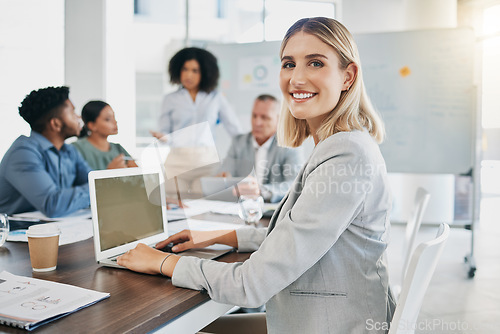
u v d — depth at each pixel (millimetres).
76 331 751
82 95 4430
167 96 3867
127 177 1288
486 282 3322
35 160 2096
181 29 7152
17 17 4254
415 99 3922
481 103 5391
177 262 1032
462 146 3830
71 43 4367
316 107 1075
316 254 957
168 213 1890
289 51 1095
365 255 1015
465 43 3779
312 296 1027
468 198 5605
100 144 2895
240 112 4375
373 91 4012
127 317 818
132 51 4773
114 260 1179
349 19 5289
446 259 3955
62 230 1603
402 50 3922
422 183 5172
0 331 750
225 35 6879
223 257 1275
